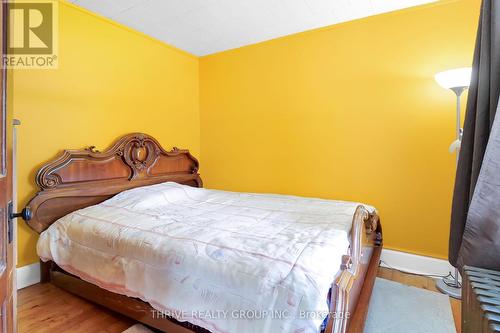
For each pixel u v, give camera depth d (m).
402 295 2.06
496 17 1.02
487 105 1.08
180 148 3.40
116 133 2.69
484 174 1.02
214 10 2.46
